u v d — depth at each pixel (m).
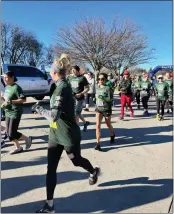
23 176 5.01
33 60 56.22
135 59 34.53
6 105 5.89
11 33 53.03
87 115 11.50
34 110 3.79
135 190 4.49
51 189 3.82
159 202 4.12
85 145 6.88
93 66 32.16
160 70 27.88
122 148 6.71
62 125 3.82
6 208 3.95
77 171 5.20
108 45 31.52
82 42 31.44
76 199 4.21
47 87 14.52
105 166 5.50
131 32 32.12
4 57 52.94
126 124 9.70
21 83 13.57
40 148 6.59
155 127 9.18
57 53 32.09
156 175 5.08
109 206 4.02
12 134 6.09
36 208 3.96
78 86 7.71
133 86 14.28
